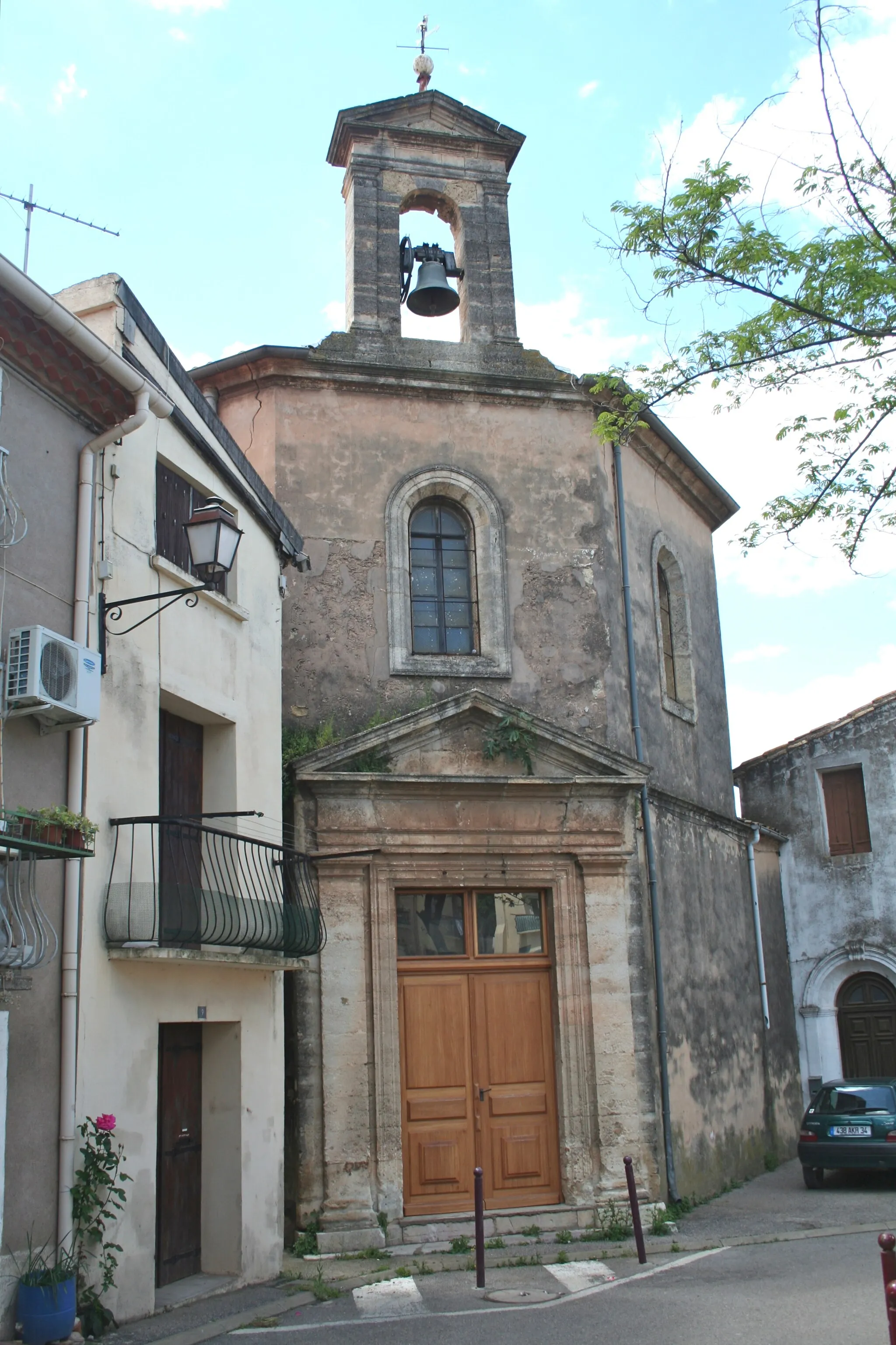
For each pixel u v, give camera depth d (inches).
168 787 390.9
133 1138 326.3
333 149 591.5
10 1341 272.5
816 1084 776.3
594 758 509.7
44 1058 294.4
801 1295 340.2
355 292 558.3
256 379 537.0
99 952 319.0
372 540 529.3
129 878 326.6
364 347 549.6
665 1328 311.7
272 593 464.1
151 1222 331.0
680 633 638.5
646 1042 500.7
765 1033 688.4
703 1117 547.2
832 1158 556.7
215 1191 384.2
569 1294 361.4
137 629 355.9
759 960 685.9
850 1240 433.4
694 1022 555.5
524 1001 496.4
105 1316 301.9
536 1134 482.6
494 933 502.9
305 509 525.0
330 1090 455.5
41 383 318.7
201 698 393.4
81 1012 307.3
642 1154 484.4
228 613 421.1
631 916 512.4
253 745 431.2
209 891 369.1
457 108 589.9
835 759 823.1
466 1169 472.1
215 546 337.7
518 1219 458.9
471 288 575.2
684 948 557.6
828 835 818.8
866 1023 790.5
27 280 293.9
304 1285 378.9
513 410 561.9
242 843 410.9
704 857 609.3
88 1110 305.7
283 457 528.1
